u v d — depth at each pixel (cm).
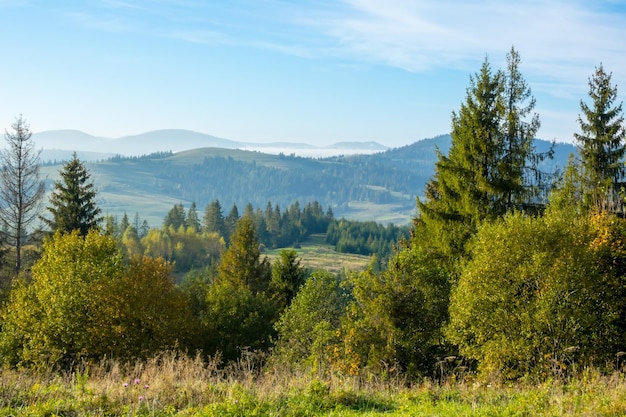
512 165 2525
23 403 909
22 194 4234
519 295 1836
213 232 14612
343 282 2292
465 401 1002
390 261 2291
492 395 1033
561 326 1709
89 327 2631
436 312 2158
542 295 1733
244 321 3328
